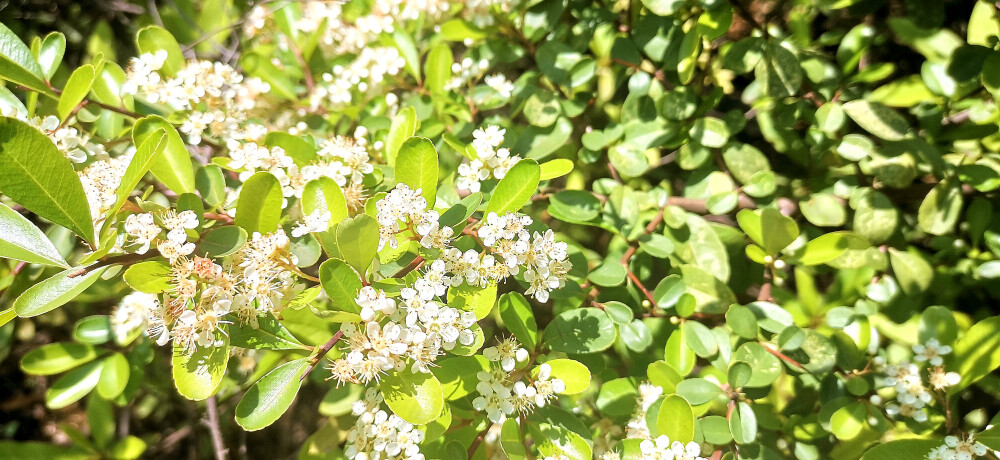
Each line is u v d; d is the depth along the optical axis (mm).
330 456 234
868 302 242
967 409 264
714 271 229
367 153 215
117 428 373
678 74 250
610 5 264
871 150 230
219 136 219
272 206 158
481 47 277
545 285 178
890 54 302
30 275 247
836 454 225
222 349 154
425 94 262
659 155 303
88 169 171
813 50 258
